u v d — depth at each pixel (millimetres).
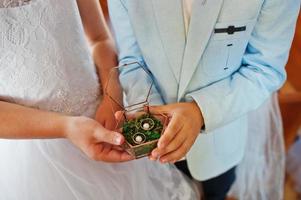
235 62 662
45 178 643
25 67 567
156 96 703
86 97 677
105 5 981
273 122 1083
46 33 566
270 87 658
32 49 559
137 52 723
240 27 594
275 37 609
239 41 617
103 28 758
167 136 514
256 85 648
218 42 610
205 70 653
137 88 696
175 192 785
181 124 558
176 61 645
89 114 688
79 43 652
